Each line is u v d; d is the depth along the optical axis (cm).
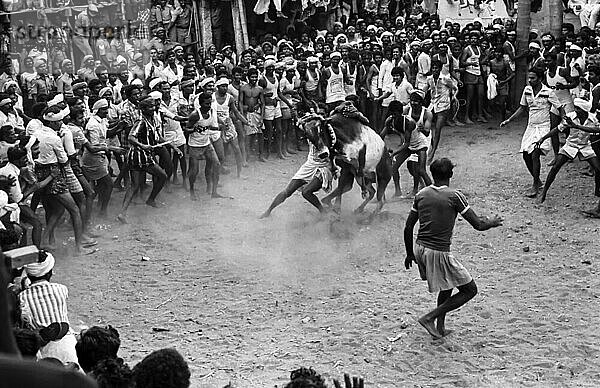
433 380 703
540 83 1251
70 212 1043
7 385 114
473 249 1057
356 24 2023
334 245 1075
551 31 1992
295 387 404
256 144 1554
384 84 1688
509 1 2358
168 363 381
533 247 1060
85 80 1494
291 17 2066
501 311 850
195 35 1934
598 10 2236
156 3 1883
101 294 930
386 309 865
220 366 734
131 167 1175
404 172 1439
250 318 854
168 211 1236
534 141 1251
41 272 608
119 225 1172
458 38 1827
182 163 1343
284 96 1556
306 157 1578
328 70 1636
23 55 1589
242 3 1916
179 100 1364
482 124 1792
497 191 1322
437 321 785
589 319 824
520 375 706
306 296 911
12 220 895
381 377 707
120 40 1733
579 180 1350
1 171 909
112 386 425
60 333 589
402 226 1137
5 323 121
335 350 766
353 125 1112
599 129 1158
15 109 1228
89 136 1164
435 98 1555
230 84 1479
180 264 1023
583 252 1033
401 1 2342
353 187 1324
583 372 711
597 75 1365
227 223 1177
